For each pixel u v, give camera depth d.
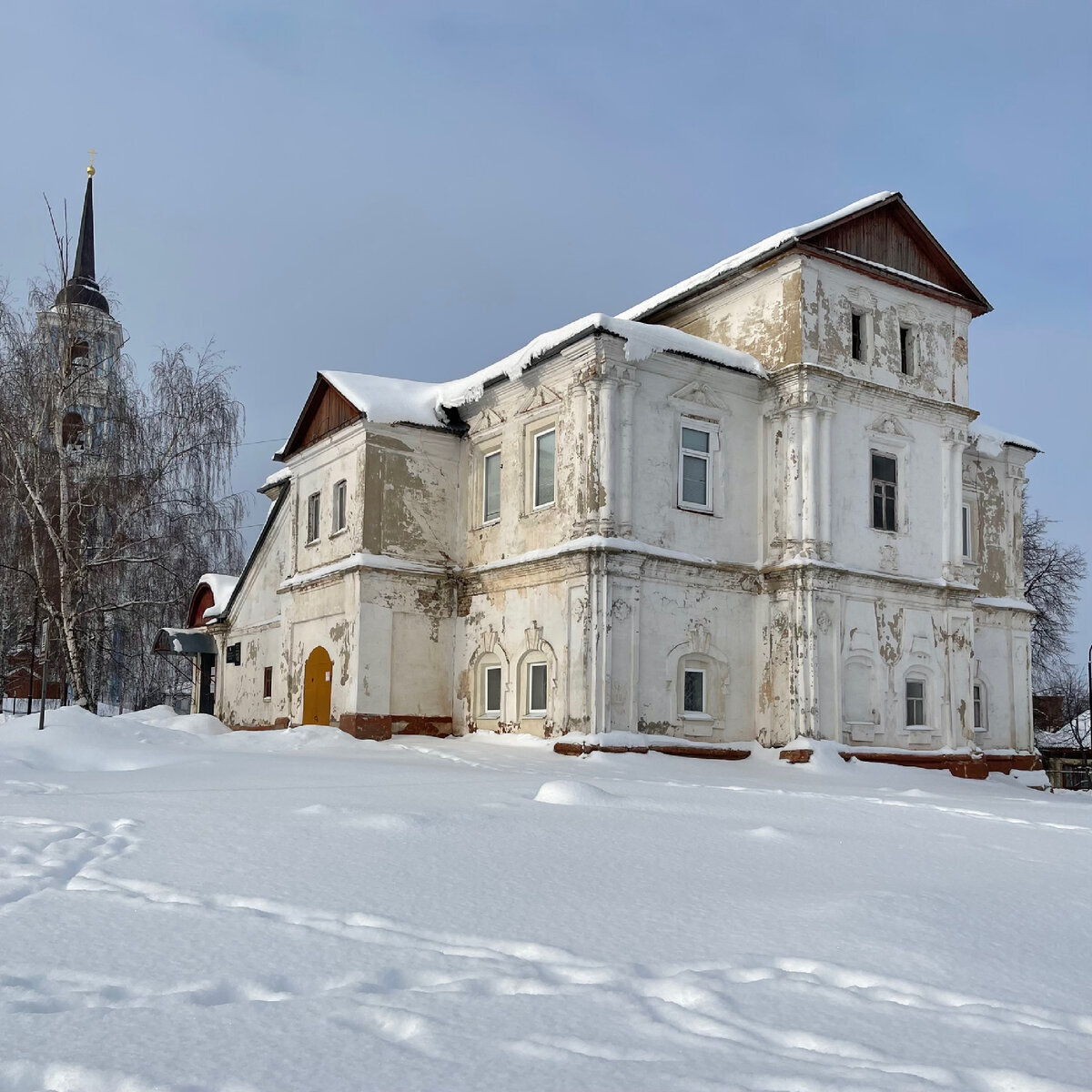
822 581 22.84
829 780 20.16
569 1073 3.47
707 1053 3.67
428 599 25.41
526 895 6.27
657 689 21.81
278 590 28.95
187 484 31.56
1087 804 14.57
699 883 6.81
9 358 29.59
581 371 21.92
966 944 5.29
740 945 5.16
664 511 22.47
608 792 12.31
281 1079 3.40
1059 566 47.94
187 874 6.79
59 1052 3.63
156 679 41.12
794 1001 4.26
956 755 24.66
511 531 24.12
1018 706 29.72
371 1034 3.86
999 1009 4.20
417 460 25.80
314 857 7.39
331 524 26.73
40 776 14.48
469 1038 3.79
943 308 26.58
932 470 25.75
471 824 9.05
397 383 26.98
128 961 4.80
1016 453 30.69
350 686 24.47
